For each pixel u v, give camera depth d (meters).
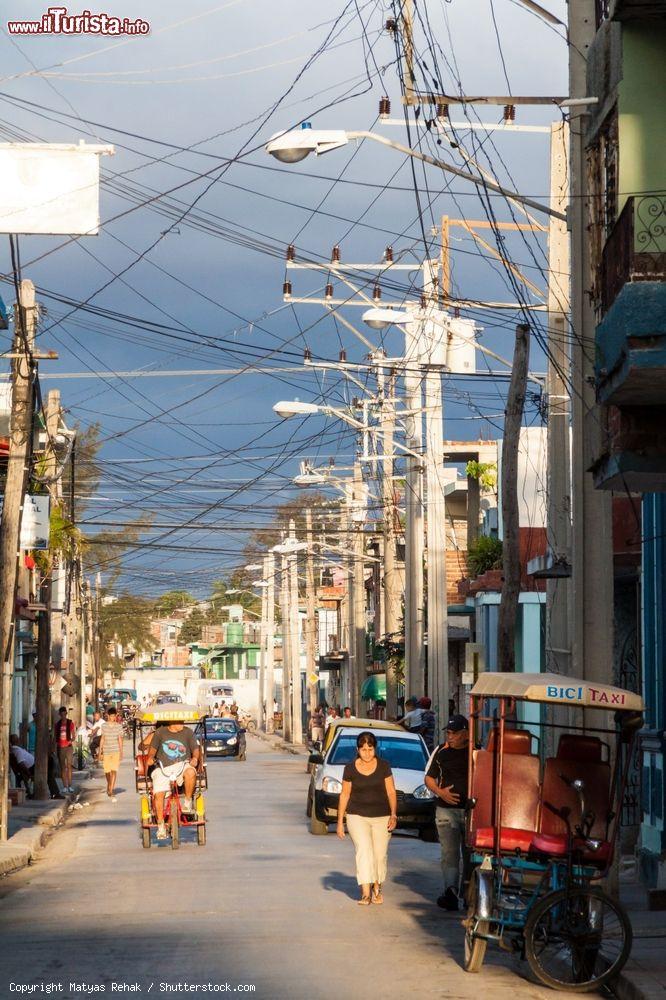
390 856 28.36
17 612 42.38
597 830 16.61
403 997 13.73
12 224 23.52
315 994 13.75
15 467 31.42
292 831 33.88
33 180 23.58
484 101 22.66
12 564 31.22
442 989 14.28
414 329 42.50
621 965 14.63
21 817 37.75
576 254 21.53
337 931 17.83
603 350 18.92
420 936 17.61
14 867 26.78
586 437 21.50
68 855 29.30
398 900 21.00
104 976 14.59
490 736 17.11
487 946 16.78
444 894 20.00
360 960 15.76
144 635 158.25
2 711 30.81
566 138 28.88
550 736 25.88
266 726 129.00
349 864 26.00
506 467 30.89
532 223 30.47
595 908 14.92
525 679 16.44
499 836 15.88
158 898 21.03
